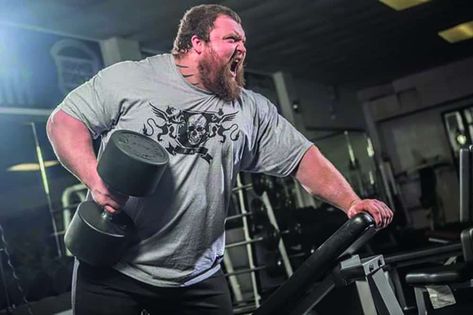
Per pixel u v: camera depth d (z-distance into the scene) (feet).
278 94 25.21
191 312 5.13
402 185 33.04
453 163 31.78
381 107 33.58
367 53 25.73
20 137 14.10
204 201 4.83
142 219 4.77
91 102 4.83
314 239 15.71
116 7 14.65
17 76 13.52
